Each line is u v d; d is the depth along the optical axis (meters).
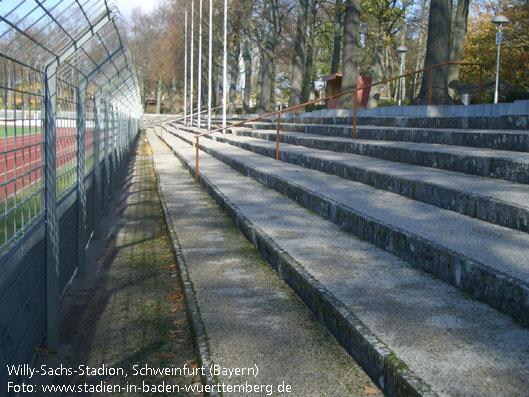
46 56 4.52
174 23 62.44
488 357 3.13
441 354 3.17
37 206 4.42
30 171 4.13
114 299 5.79
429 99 14.97
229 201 8.75
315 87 65.88
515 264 4.06
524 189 6.09
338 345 3.92
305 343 3.95
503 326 3.57
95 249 8.14
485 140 8.71
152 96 109.06
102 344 4.60
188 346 4.49
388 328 3.56
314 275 4.73
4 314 3.53
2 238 3.64
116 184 15.24
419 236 4.98
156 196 13.78
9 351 3.63
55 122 4.73
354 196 7.34
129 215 11.05
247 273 5.68
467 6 22.64
